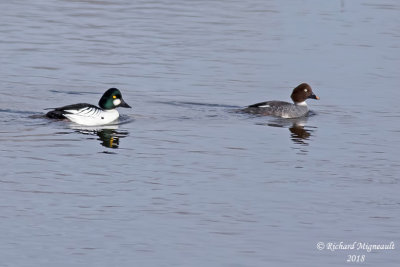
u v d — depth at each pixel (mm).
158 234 13258
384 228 13875
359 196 15461
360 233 13625
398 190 15875
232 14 36719
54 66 26984
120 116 21328
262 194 15414
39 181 15656
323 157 18156
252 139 19594
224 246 12891
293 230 13664
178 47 30125
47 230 13258
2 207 14180
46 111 21641
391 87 25203
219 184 15945
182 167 17000
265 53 29438
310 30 33438
